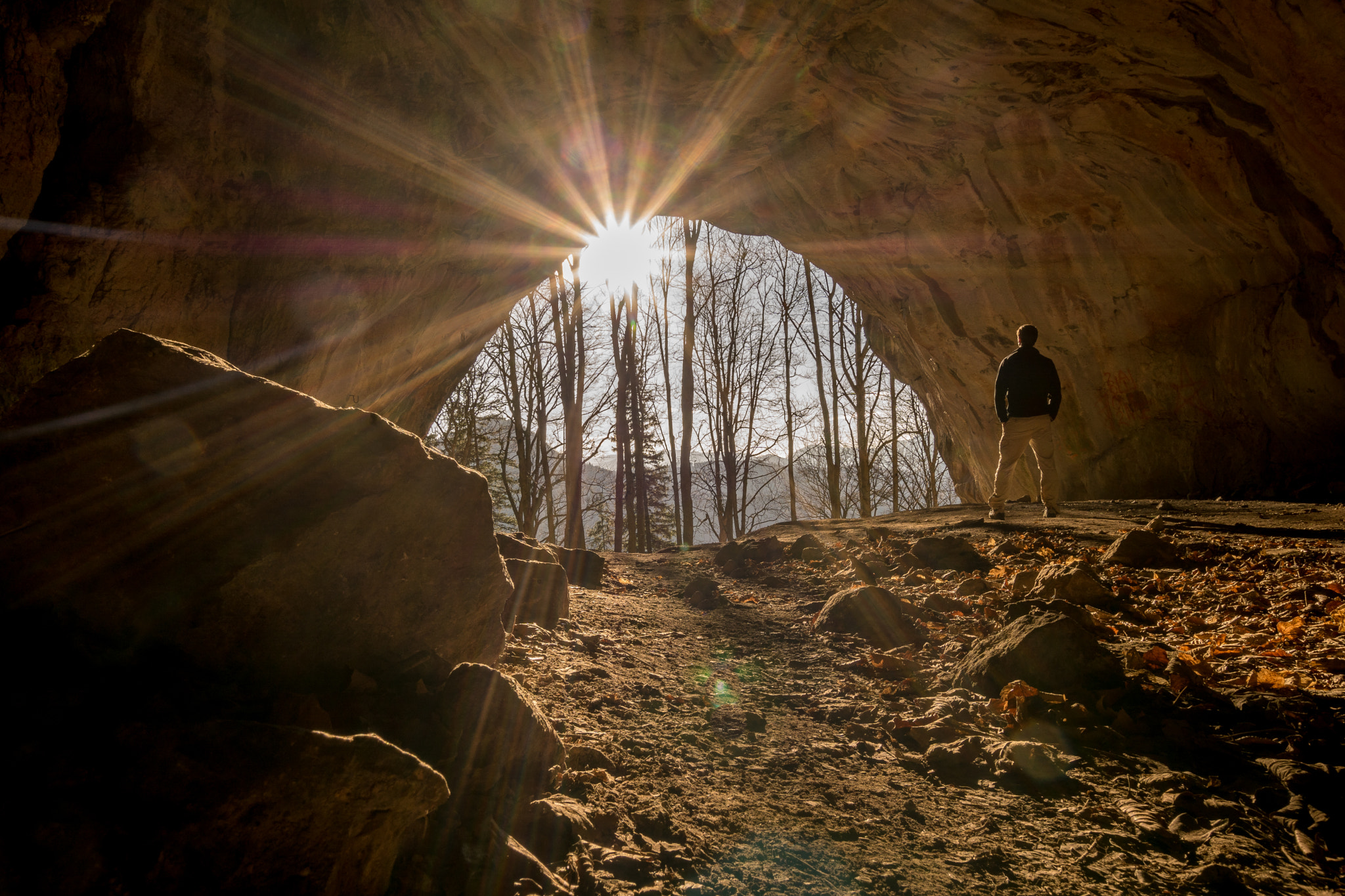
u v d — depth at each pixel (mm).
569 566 6633
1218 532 7078
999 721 3084
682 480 25484
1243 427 10984
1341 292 9617
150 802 1409
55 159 6406
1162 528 7426
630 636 4488
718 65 11531
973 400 17422
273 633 1992
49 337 6191
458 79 10320
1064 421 14562
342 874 1480
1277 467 10352
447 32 9562
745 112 13180
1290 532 6738
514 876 1690
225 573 1919
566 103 11906
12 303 6070
